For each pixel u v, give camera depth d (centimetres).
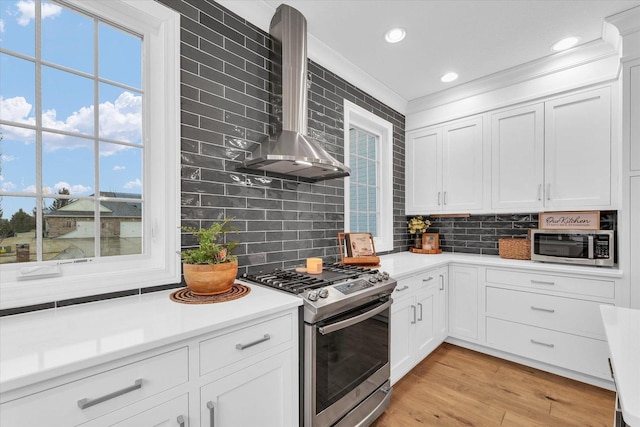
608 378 203
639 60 190
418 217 344
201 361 99
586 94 229
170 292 141
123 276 131
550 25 200
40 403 70
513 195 265
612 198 218
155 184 146
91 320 103
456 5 181
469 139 293
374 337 171
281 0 179
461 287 274
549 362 227
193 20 156
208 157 161
